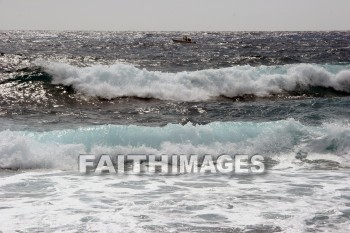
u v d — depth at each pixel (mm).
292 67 33281
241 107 26750
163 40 132375
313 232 10703
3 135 17641
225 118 24172
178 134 18562
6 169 15859
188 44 105062
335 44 103750
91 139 17969
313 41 125438
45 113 25172
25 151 16438
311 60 53625
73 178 15141
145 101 28750
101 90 29672
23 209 12109
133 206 12492
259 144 18500
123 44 103312
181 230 10797
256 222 11328
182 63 48812
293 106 26781
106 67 31406
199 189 14141
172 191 13914
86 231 10680
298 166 16812
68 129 19484
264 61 51031
